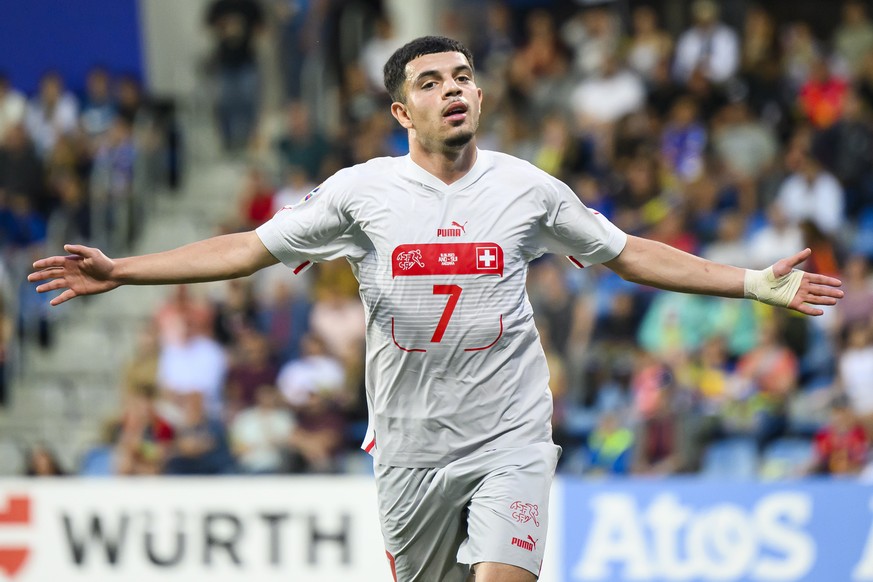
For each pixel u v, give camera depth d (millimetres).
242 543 28688
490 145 45375
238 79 48344
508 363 15336
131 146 47750
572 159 43531
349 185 15211
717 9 51906
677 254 15703
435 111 14828
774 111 45000
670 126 44469
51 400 42656
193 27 51625
